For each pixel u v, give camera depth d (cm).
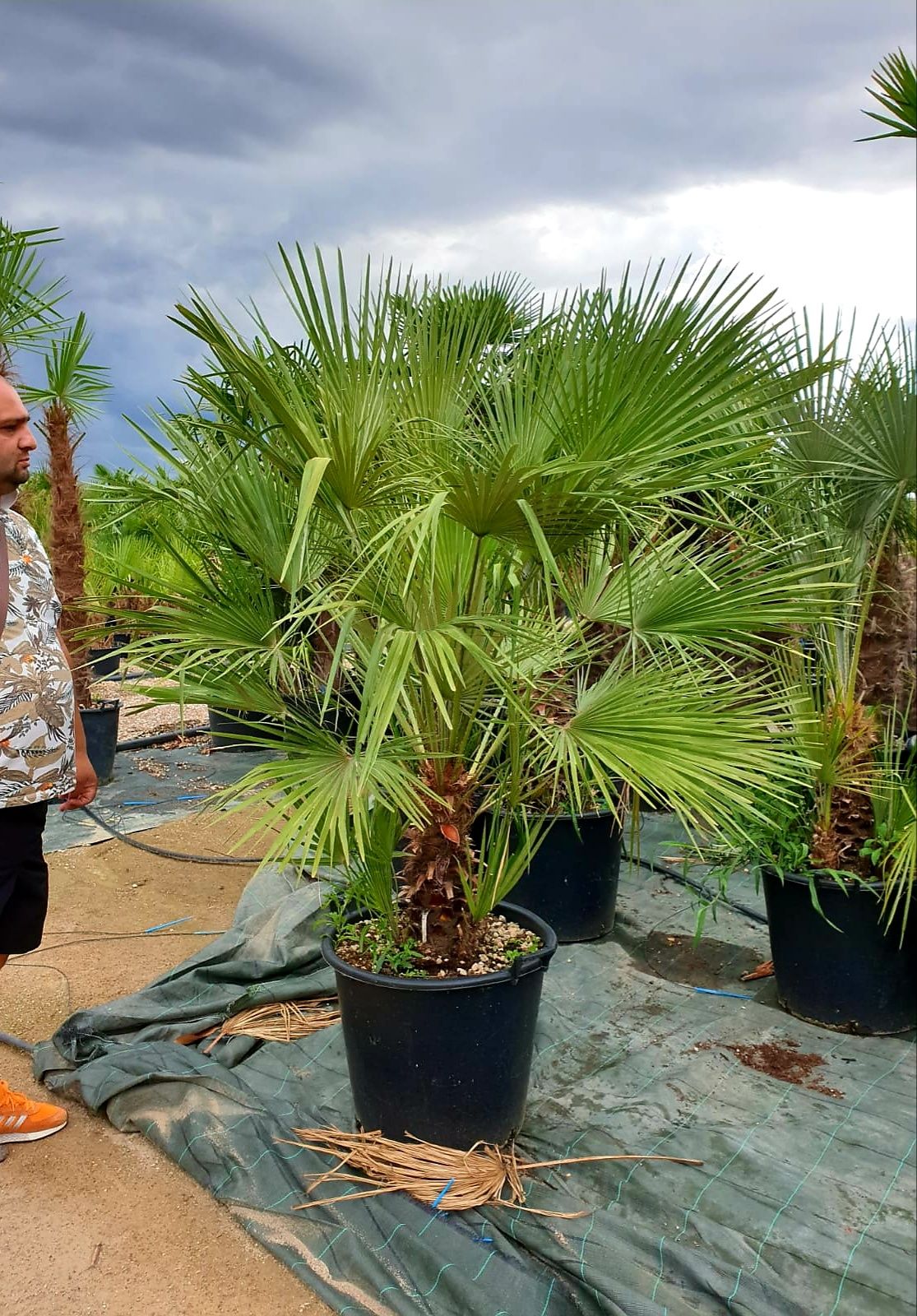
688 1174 218
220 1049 264
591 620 254
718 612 222
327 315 189
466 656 209
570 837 340
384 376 200
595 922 353
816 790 289
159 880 418
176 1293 185
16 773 208
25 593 212
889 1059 270
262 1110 233
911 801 278
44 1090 253
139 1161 224
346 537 215
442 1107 215
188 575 229
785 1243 196
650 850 437
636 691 222
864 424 276
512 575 217
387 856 220
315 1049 267
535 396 218
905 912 260
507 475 170
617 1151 225
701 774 184
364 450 190
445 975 218
